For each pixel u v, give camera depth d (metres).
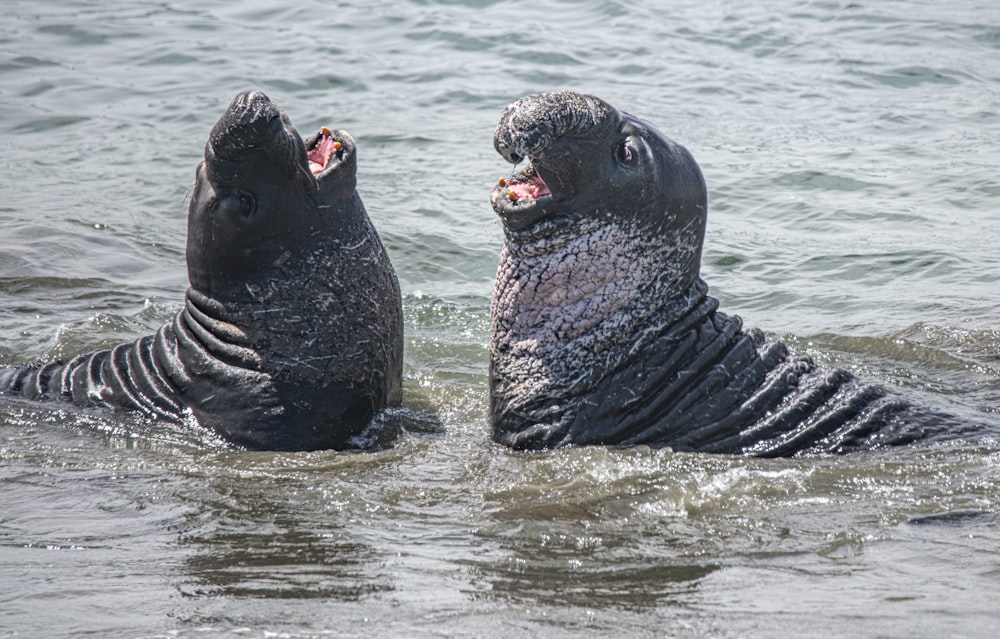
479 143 59.78
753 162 56.06
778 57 78.94
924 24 86.75
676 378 26.39
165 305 39.88
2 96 68.50
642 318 26.53
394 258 44.47
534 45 80.94
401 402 30.56
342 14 90.12
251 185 26.08
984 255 43.78
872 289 41.06
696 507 22.66
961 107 66.12
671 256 26.64
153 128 63.00
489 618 17.09
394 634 16.42
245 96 25.42
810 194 51.56
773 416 26.45
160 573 19.17
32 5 91.62
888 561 19.61
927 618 16.89
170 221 49.94
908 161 56.00
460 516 22.45
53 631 16.52
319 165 27.67
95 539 21.05
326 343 27.27
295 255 26.91
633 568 19.45
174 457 26.19
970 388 31.59
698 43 82.56
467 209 49.81
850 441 26.34
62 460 25.86
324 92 69.88
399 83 71.88
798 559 19.83
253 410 27.02
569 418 26.27
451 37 83.12
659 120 63.66
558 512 22.47
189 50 79.44
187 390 27.84
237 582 18.73
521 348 26.81
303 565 19.66
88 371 30.02
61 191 52.91
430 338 36.91
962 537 20.75
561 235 25.81
